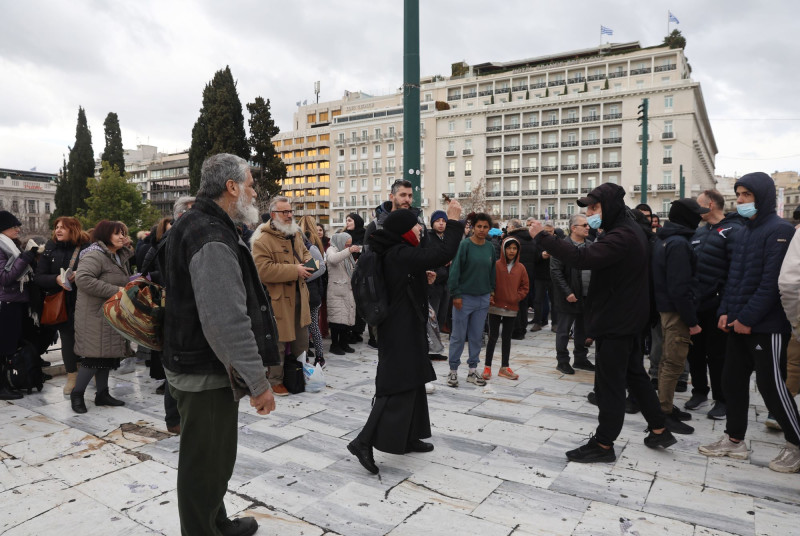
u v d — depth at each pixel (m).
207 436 2.03
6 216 4.72
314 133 85.31
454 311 5.30
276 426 4.02
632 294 3.23
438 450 3.56
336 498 2.82
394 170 75.75
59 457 3.39
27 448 3.54
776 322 3.18
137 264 5.67
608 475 3.15
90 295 4.27
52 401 4.69
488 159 71.81
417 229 3.36
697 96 61.47
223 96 37.81
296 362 5.00
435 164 74.25
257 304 2.12
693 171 60.84
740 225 4.32
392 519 2.60
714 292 4.31
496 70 81.88
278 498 2.81
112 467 3.23
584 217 5.97
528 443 3.70
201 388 1.99
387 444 3.09
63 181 53.91
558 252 3.12
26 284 4.85
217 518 2.36
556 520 2.60
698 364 4.66
